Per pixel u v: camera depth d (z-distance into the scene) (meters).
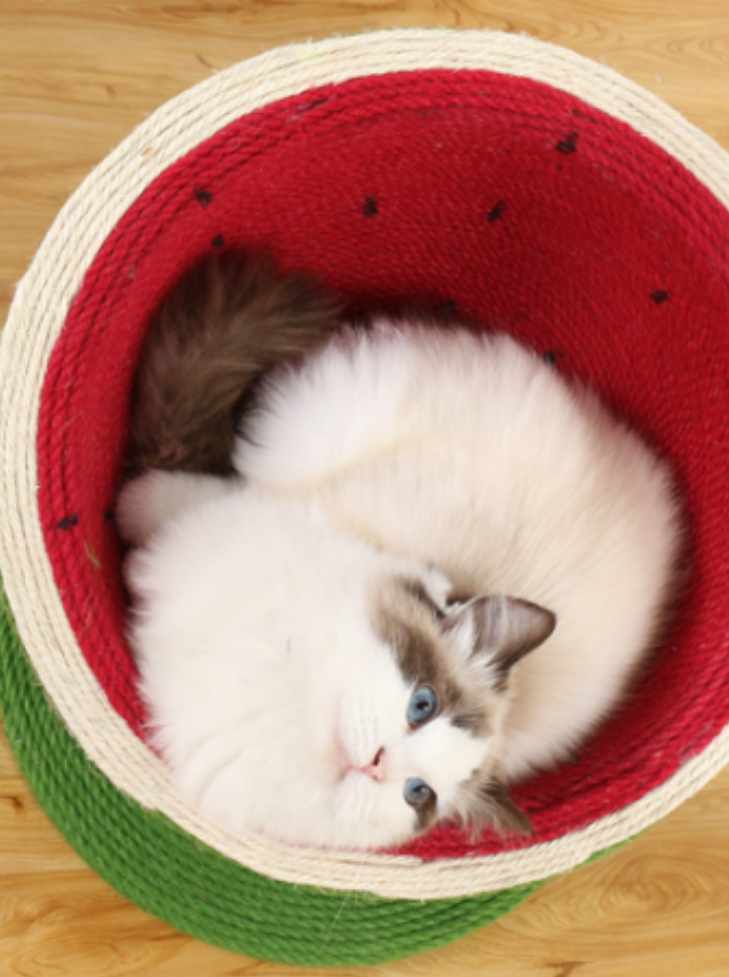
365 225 0.84
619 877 0.90
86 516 0.72
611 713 0.79
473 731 0.73
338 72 0.71
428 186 0.82
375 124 0.73
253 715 0.72
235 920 0.85
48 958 0.84
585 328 0.86
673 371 0.82
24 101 0.86
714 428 0.80
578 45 0.92
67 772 0.83
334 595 0.72
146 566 0.75
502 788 0.74
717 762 0.75
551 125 0.74
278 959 0.85
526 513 0.77
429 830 0.75
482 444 0.78
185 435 0.80
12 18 0.86
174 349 0.79
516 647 0.72
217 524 0.74
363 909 0.86
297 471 0.78
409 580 0.74
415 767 0.71
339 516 0.76
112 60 0.87
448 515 0.76
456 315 0.90
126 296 0.72
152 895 0.84
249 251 0.81
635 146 0.74
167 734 0.72
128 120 0.87
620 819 0.75
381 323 0.85
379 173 0.80
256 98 0.71
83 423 0.71
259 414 0.81
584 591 0.77
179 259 0.76
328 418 0.78
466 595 0.75
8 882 0.84
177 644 0.72
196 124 0.70
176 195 0.71
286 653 0.72
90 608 0.70
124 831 0.84
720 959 0.91
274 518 0.74
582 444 0.80
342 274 0.87
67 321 0.69
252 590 0.73
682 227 0.76
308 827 0.73
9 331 0.68
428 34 0.72
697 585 0.80
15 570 0.69
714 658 0.75
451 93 0.72
